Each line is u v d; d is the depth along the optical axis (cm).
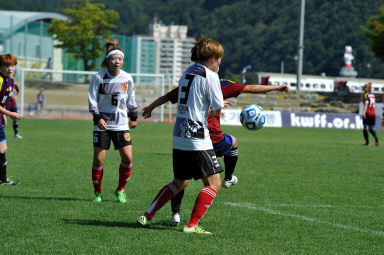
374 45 15875
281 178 3447
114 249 1596
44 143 5756
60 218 2038
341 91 16388
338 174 3716
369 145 6656
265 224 2016
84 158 4362
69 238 1725
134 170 3697
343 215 2233
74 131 8019
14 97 5153
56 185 2931
